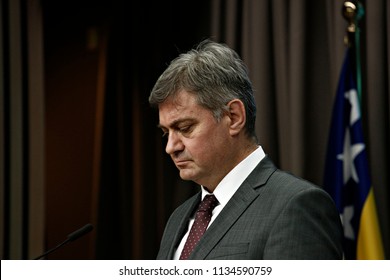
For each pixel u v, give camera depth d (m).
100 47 11.80
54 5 11.79
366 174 8.13
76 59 11.87
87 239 11.51
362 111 8.92
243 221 4.29
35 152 10.03
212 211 4.64
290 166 9.32
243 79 4.62
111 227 11.42
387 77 8.75
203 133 4.45
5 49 9.94
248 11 10.10
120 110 11.48
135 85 11.41
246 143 4.63
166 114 4.52
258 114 9.66
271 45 9.88
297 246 4.01
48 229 11.50
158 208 11.14
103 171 11.45
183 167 4.56
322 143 9.35
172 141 4.53
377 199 8.49
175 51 11.12
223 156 4.53
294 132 9.24
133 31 11.49
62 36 11.84
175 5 11.20
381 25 8.77
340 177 8.23
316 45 9.52
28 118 10.05
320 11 9.56
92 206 11.59
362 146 8.21
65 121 11.73
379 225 8.25
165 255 4.89
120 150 11.45
